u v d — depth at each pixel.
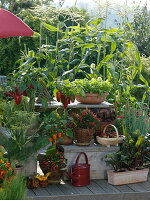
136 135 4.61
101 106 4.82
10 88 4.50
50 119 4.42
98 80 4.95
